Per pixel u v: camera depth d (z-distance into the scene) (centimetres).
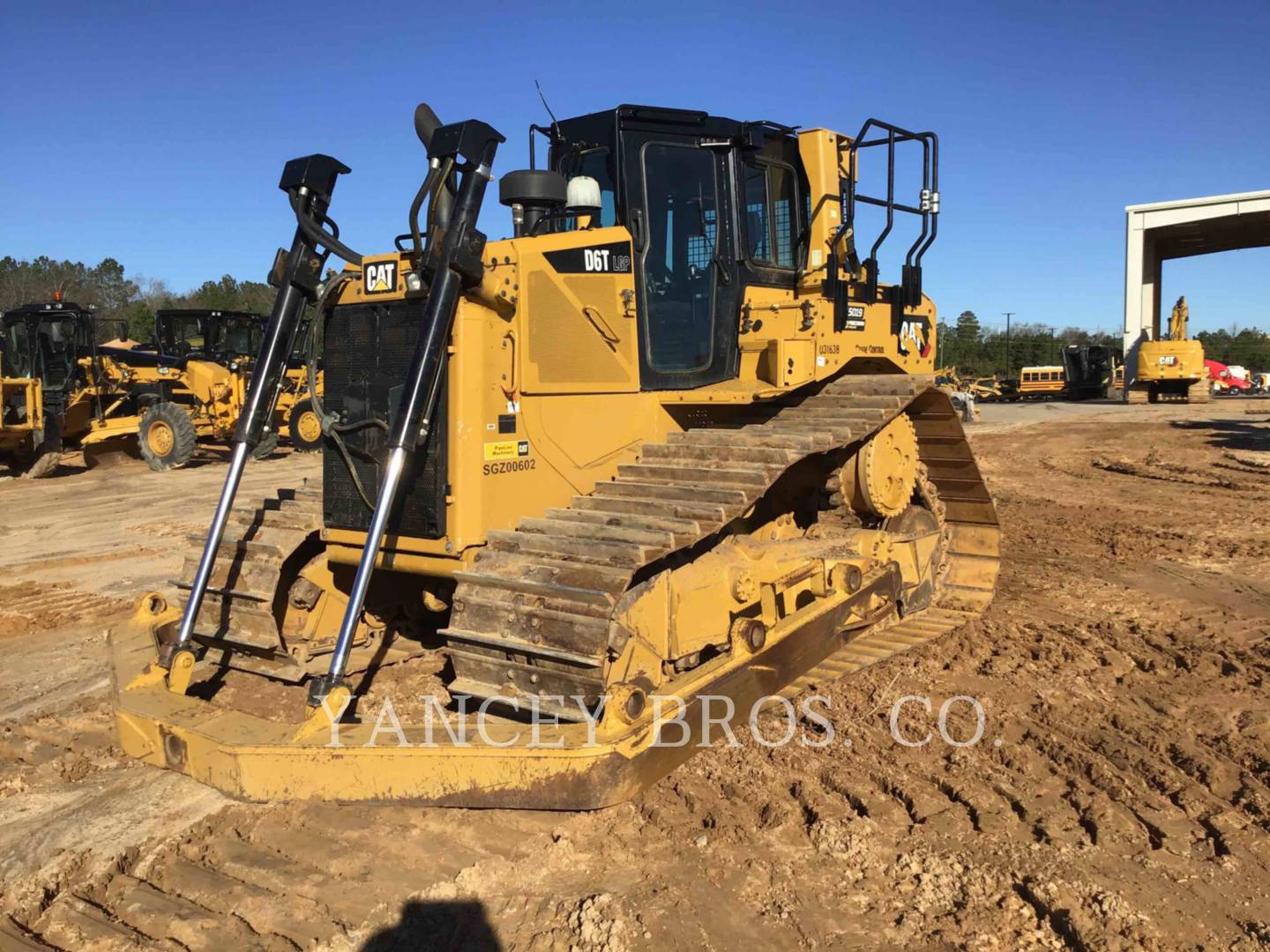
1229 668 598
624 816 406
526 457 473
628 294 519
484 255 454
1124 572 877
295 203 485
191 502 1370
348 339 482
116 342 2253
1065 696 546
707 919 336
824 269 623
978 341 8919
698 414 582
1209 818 403
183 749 411
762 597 503
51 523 1205
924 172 681
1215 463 1722
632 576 414
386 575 545
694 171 562
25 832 397
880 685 560
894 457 639
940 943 322
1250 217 3803
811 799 417
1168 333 3831
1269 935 324
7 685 584
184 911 345
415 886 358
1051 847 381
